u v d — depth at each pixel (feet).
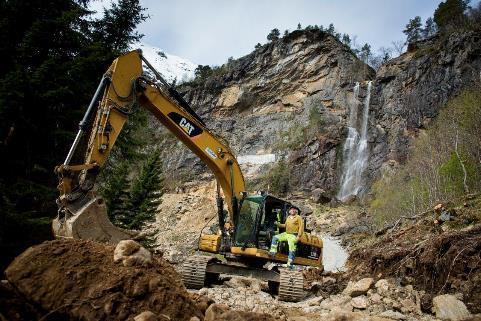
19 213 34.12
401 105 155.33
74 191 21.07
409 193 90.63
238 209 33.50
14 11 37.99
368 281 27.04
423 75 154.20
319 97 186.50
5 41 37.83
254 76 211.61
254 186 161.07
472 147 77.15
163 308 12.14
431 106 143.74
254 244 32.14
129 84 27.40
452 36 152.05
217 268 30.99
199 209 113.19
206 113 213.87
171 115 30.94
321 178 152.56
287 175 158.10
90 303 11.59
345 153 157.58
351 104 174.81
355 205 129.08
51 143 39.99
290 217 32.12
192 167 187.42
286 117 189.47
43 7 40.22
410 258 28.48
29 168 38.04
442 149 94.38
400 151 141.49
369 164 148.25
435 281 26.25
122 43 52.70
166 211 117.70
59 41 41.42
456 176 72.18
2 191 33.50
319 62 196.75
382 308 24.02
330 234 97.09
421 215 47.80
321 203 133.59
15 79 33.22
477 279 24.27
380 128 156.66
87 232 18.20
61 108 40.11
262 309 22.63
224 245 33.60
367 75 186.09
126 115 26.63
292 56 204.03
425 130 140.15
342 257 68.64
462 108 106.83
